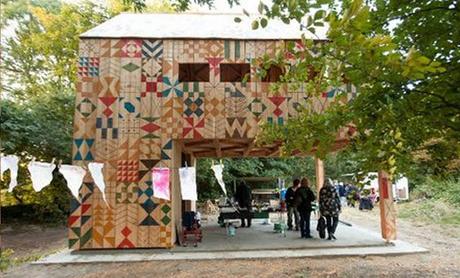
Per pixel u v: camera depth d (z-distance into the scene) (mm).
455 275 7227
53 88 20266
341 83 3467
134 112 9820
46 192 16609
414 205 19594
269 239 10836
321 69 3088
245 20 11828
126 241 9328
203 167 21094
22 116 14797
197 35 10242
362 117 2973
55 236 14000
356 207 22250
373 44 2188
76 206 9383
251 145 11812
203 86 9977
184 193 8742
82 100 9797
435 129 2875
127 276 7453
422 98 2674
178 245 9953
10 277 7531
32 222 16656
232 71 11898
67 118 16922
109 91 9867
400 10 2861
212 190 22312
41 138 14812
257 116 9883
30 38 19922
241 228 13531
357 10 2100
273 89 4137
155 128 9781
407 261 8422
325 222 10914
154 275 7484
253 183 24031
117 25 11086
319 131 3404
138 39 10102
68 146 15766
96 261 8531
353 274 7367
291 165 26312
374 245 9719
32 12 19703
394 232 10141
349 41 2211
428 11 2738
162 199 9516
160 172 8883
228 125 9844
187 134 9789
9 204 17312
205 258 8703
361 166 3451
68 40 20406
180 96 9930
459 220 14914
